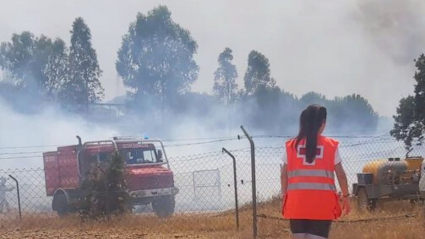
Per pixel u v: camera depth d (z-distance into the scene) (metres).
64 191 20.88
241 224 13.88
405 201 17.55
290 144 7.16
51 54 53.66
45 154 22.45
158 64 55.00
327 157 6.95
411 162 17.47
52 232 14.49
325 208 6.89
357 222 12.53
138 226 15.05
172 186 20.59
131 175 19.86
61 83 54.06
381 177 17.08
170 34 55.06
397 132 31.27
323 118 7.09
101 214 16.67
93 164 18.31
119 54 55.19
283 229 12.49
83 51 54.06
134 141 21.48
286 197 7.10
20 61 53.78
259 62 57.22
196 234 13.56
